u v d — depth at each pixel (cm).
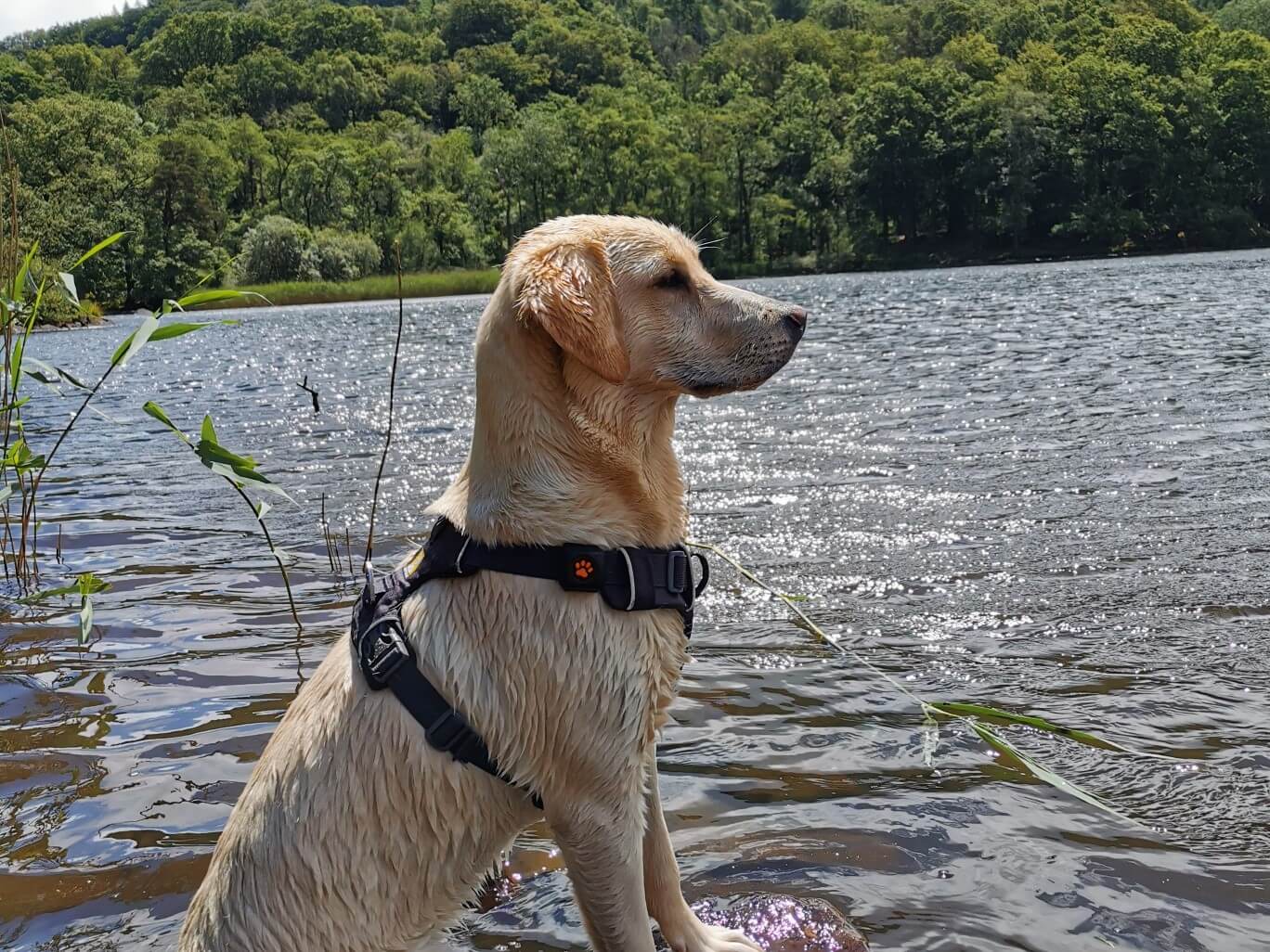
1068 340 567
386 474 300
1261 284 955
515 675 81
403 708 80
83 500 283
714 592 180
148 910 96
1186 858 98
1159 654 145
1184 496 225
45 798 115
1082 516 215
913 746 123
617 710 82
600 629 81
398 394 498
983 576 181
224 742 127
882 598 173
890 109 2661
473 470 86
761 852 102
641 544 85
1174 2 3688
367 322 1252
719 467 281
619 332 88
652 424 90
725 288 93
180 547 226
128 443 396
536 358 84
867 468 271
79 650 160
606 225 90
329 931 78
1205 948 86
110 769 121
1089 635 153
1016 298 987
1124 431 301
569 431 84
